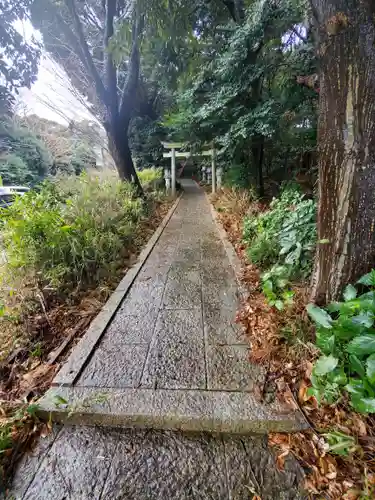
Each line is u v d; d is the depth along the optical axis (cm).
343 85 117
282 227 248
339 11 112
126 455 104
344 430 105
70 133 1055
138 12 285
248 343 162
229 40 419
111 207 360
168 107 1023
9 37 273
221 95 455
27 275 204
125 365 146
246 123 421
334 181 129
